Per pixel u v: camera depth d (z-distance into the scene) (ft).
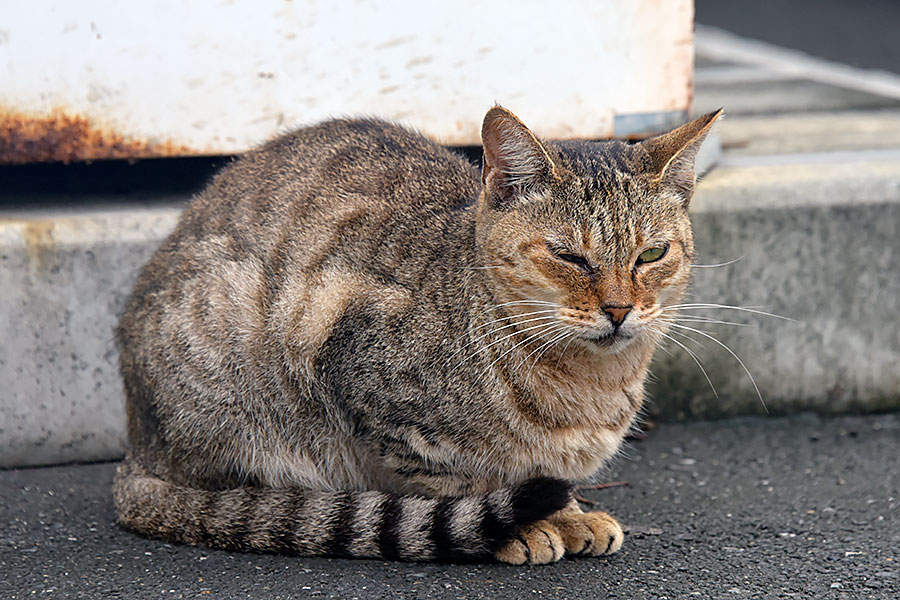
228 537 16.56
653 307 16.14
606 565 16.17
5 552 16.72
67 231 20.07
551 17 21.88
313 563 16.12
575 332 15.69
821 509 18.45
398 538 15.87
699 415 22.74
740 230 21.80
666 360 22.26
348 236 17.16
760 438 21.91
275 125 21.67
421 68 21.84
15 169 23.97
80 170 23.97
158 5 20.79
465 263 16.48
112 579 15.67
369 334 16.33
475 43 21.86
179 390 17.28
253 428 17.25
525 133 15.69
